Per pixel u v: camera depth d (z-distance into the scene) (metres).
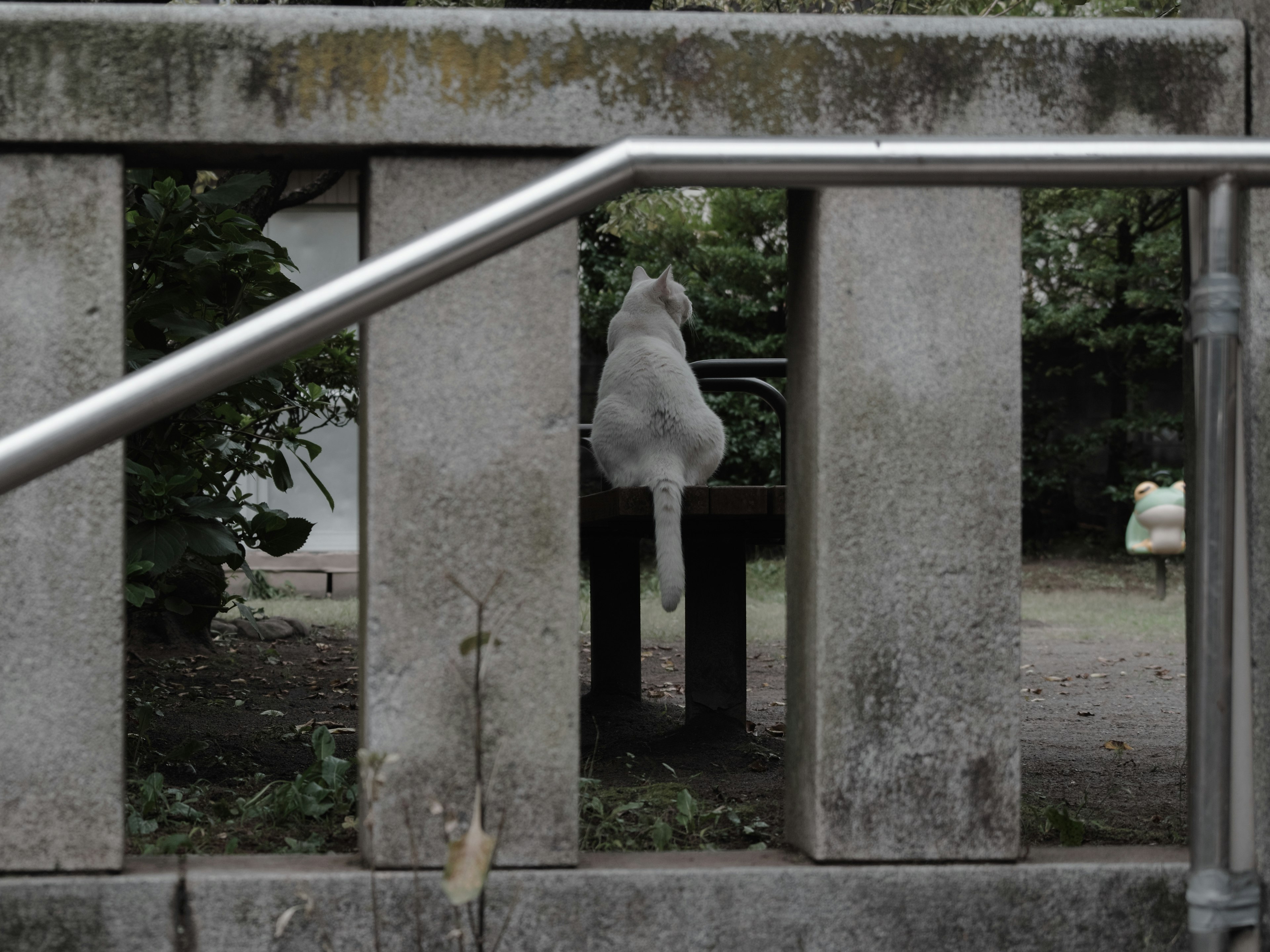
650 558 11.75
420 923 1.76
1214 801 1.54
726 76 1.93
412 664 1.90
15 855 1.85
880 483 1.95
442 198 1.91
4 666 1.84
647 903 1.89
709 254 12.70
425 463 1.89
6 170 1.84
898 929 1.92
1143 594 11.02
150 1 3.56
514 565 1.91
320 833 2.44
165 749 3.42
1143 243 13.55
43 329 1.85
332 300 1.36
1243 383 1.99
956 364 1.96
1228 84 2.01
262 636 6.40
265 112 1.86
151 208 3.30
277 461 4.36
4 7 1.81
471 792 1.91
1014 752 1.97
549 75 1.90
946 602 1.96
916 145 1.41
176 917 1.83
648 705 4.68
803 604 2.04
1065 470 14.15
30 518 1.84
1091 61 1.99
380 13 1.88
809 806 1.99
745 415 12.63
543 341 1.91
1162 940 1.95
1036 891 1.94
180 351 1.35
